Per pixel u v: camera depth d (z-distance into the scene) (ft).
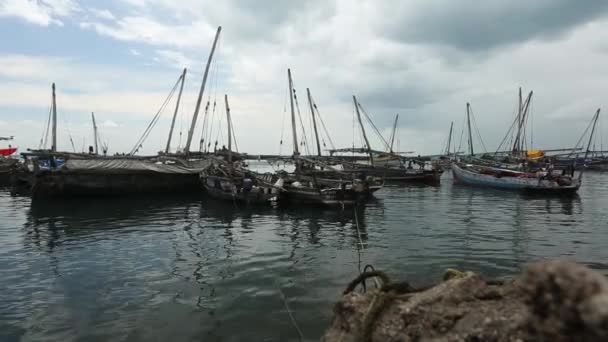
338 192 74.95
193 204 83.87
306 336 21.43
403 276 32.42
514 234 50.16
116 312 25.13
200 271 34.37
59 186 84.79
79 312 25.22
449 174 217.77
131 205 82.12
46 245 45.55
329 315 24.14
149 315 24.61
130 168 90.79
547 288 7.52
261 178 92.38
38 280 32.17
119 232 53.42
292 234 51.52
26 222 62.03
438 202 87.66
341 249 42.39
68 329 22.72
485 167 132.36
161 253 41.29
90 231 54.13
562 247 42.63
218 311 25.08
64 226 58.18
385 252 40.60
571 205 80.94
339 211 72.90
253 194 79.15
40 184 84.07
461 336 10.32
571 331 7.04
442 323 11.03
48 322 23.71
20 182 117.60
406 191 115.65
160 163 103.91
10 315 24.79
